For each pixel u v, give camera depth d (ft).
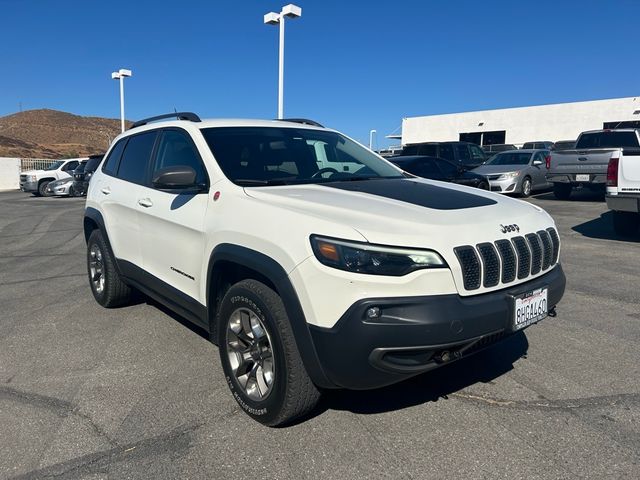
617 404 11.10
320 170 13.43
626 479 8.68
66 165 87.81
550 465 9.07
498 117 137.59
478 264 9.38
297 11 58.18
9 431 10.46
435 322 8.68
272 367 10.00
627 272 22.22
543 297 10.52
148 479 8.90
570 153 45.65
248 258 10.09
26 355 14.26
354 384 9.02
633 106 115.14
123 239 15.99
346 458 9.36
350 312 8.68
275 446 9.75
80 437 10.20
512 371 12.71
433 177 42.52
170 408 11.24
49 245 33.19
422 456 9.38
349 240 8.87
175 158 13.93
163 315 17.40
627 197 27.14
